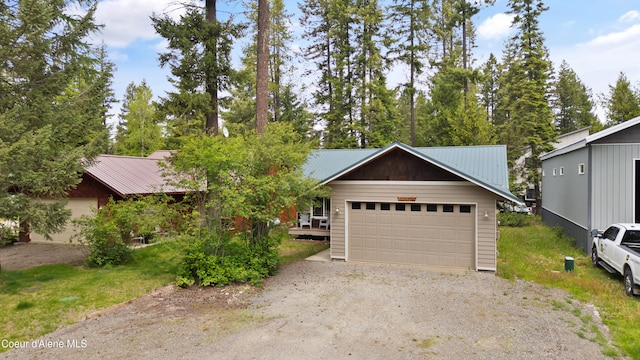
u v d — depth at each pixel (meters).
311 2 26.48
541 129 24.08
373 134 25.02
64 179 9.78
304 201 10.55
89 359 5.50
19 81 10.03
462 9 27.81
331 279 10.05
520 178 27.16
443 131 27.48
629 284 8.53
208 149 9.55
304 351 5.76
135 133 34.06
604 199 12.76
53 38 10.60
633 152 12.52
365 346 5.94
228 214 9.62
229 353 5.69
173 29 15.57
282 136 10.88
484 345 5.97
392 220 11.98
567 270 10.87
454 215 11.36
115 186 14.76
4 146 8.02
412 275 10.45
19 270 10.95
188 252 9.59
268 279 10.09
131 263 11.87
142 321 7.07
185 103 16.47
